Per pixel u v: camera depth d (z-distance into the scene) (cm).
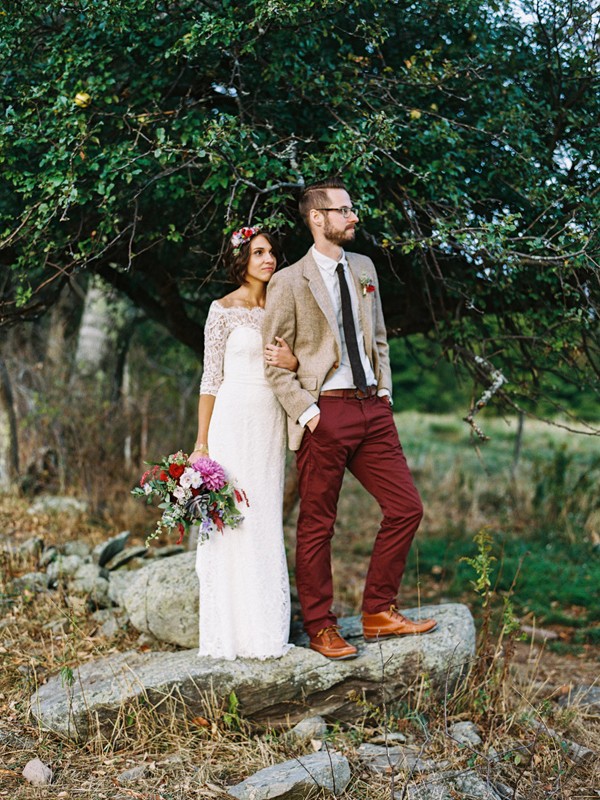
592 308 411
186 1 373
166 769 311
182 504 339
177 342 816
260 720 347
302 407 337
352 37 415
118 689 339
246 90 405
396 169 390
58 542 575
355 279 351
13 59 389
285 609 359
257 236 360
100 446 730
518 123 392
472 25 402
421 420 1752
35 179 371
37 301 506
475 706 363
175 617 392
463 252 418
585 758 345
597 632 537
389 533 358
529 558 701
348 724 353
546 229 413
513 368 519
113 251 463
